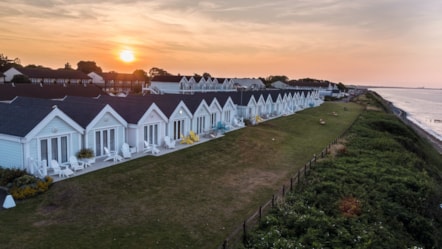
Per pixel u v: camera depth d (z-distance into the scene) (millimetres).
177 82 88188
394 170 26281
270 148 33594
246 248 13617
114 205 17547
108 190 19359
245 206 18531
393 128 56594
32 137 20047
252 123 47750
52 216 15844
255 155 30391
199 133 37812
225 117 44656
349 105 97312
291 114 64062
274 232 14562
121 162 24641
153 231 15094
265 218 16141
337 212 17781
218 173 24344
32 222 15125
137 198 18688
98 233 14570
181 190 20406
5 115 22266
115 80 117438
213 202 18875
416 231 18031
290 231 15055
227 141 34562
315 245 13734
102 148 25766
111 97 35344
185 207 17922
